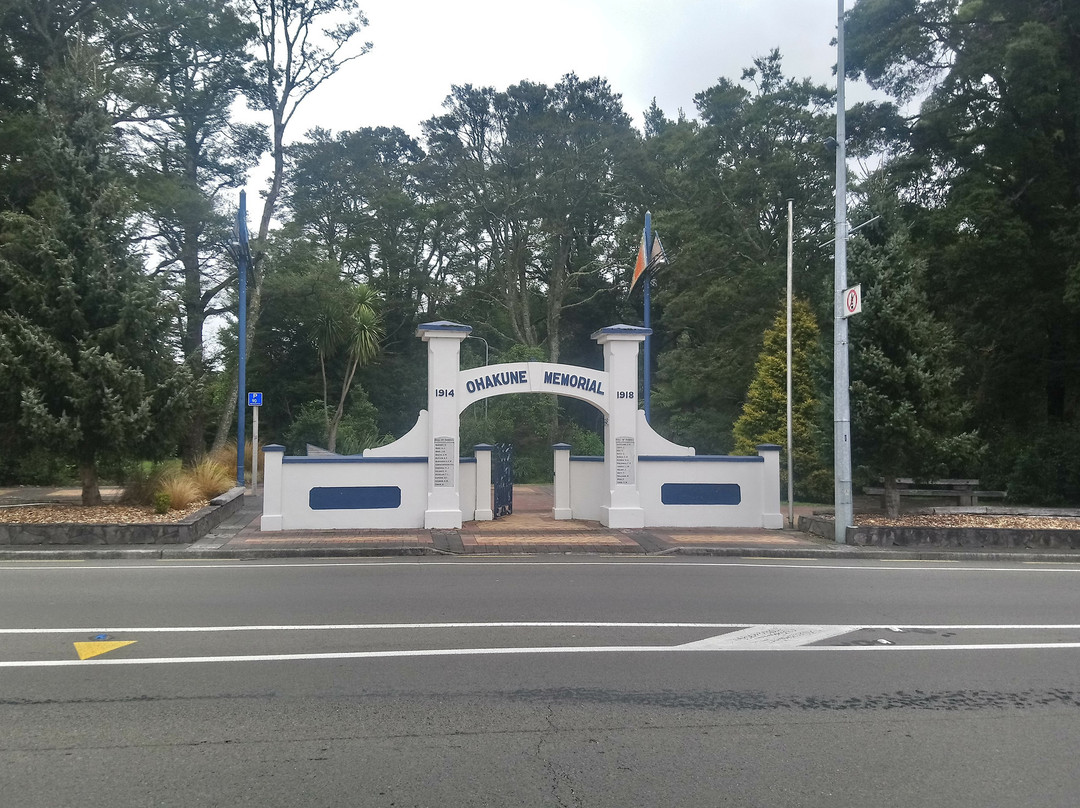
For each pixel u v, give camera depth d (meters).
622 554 14.61
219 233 30.20
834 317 16.88
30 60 26.08
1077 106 24.33
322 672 6.76
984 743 5.34
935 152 27.22
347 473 16.53
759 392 25.19
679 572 12.49
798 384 24.44
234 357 34.72
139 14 27.86
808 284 30.72
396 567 12.70
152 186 26.83
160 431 17.02
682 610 9.43
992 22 26.02
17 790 4.54
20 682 6.46
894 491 17.83
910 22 25.72
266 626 8.39
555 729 5.51
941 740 5.39
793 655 7.47
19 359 15.50
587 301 45.00
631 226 43.00
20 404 15.68
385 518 16.59
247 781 4.67
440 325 16.53
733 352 32.00
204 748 5.14
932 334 17.45
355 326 35.22
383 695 6.18
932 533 15.78
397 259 47.19
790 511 17.89
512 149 42.75
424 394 44.84
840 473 15.93
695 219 35.09
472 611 9.23
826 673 6.90
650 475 17.56
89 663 6.99
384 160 51.56
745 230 33.28
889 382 17.03
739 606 9.73
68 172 17.19
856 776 4.80
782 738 5.39
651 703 6.06
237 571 12.20
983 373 28.03
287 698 6.10
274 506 16.30
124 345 16.80
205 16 29.08
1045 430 25.73
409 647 7.57
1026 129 25.81
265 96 33.06
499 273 45.00
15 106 25.22
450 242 47.16
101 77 19.00
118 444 16.25
